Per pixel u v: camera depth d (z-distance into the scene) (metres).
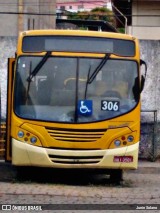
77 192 12.52
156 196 12.21
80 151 13.33
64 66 13.72
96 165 13.42
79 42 13.85
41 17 44.00
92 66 13.76
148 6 38.66
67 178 15.56
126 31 39.00
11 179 14.86
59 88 13.59
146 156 20.56
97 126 13.43
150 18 38.69
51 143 13.31
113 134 13.50
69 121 13.38
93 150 13.39
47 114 13.42
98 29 44.19
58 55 13.73
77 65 13.72
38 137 13.34
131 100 13.74
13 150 13.48
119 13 41.97
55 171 14.63
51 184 13.96
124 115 13.59
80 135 13.36
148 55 20.92
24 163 13.42
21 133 13.41
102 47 13.90
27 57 13.75
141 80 13.98
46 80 13.66
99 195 12.17
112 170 14.38
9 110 14.25
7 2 35.38
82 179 15.52
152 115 20.80
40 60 13.73
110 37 13.95
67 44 13.82
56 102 13.51
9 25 35.22
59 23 50.75
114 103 13.62
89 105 13.52
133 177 16.80
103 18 61.38
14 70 13.84
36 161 13.35
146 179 16.36
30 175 14.87
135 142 13.65
